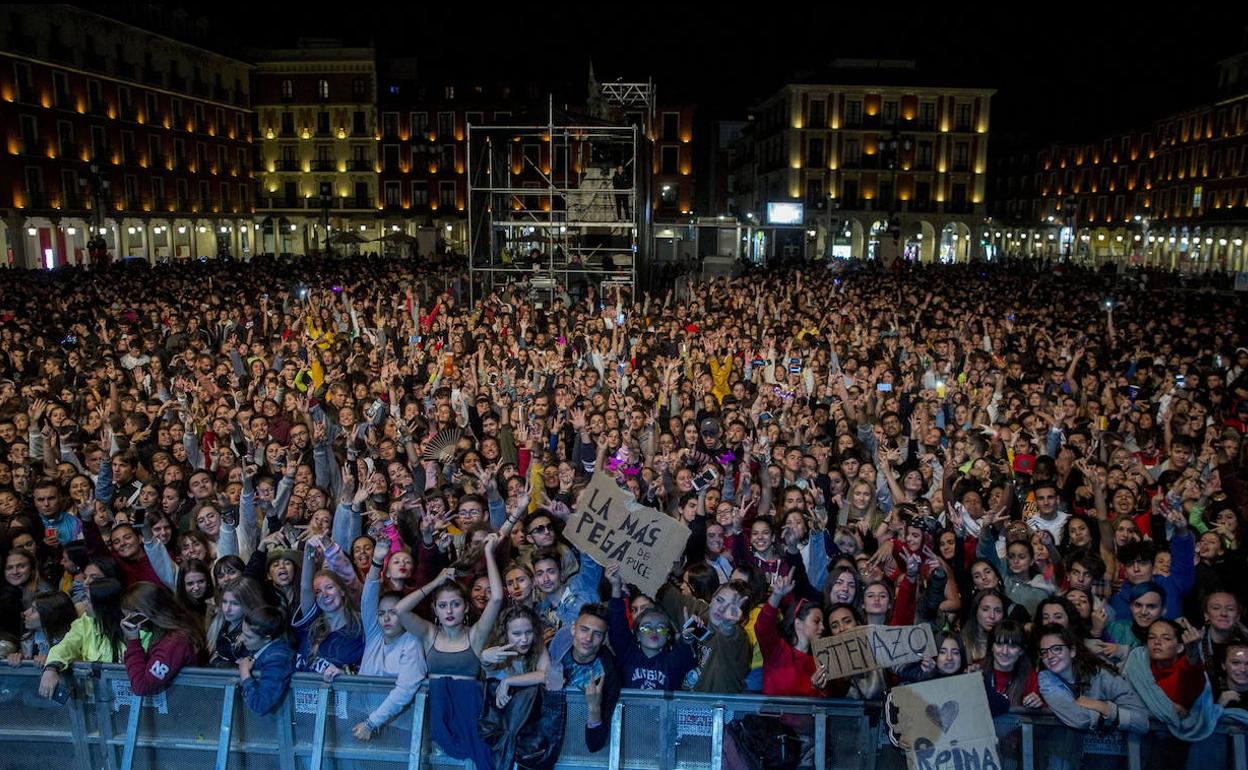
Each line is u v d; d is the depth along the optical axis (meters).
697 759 5.20
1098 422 11.67
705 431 10.62
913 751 4.97
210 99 62.97
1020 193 93.00
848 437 10.06
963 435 9.92
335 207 72.06
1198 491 8.40
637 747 5.23
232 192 66.56
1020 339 18.08
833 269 39.91
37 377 13.66
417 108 71.62
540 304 24.47
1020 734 5.11
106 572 6.25
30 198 47.19
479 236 29.98
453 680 5.30
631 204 30.47
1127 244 75.81
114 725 5.43
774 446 9.52
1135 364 15.41
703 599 6.46
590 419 10.91
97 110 52.00
